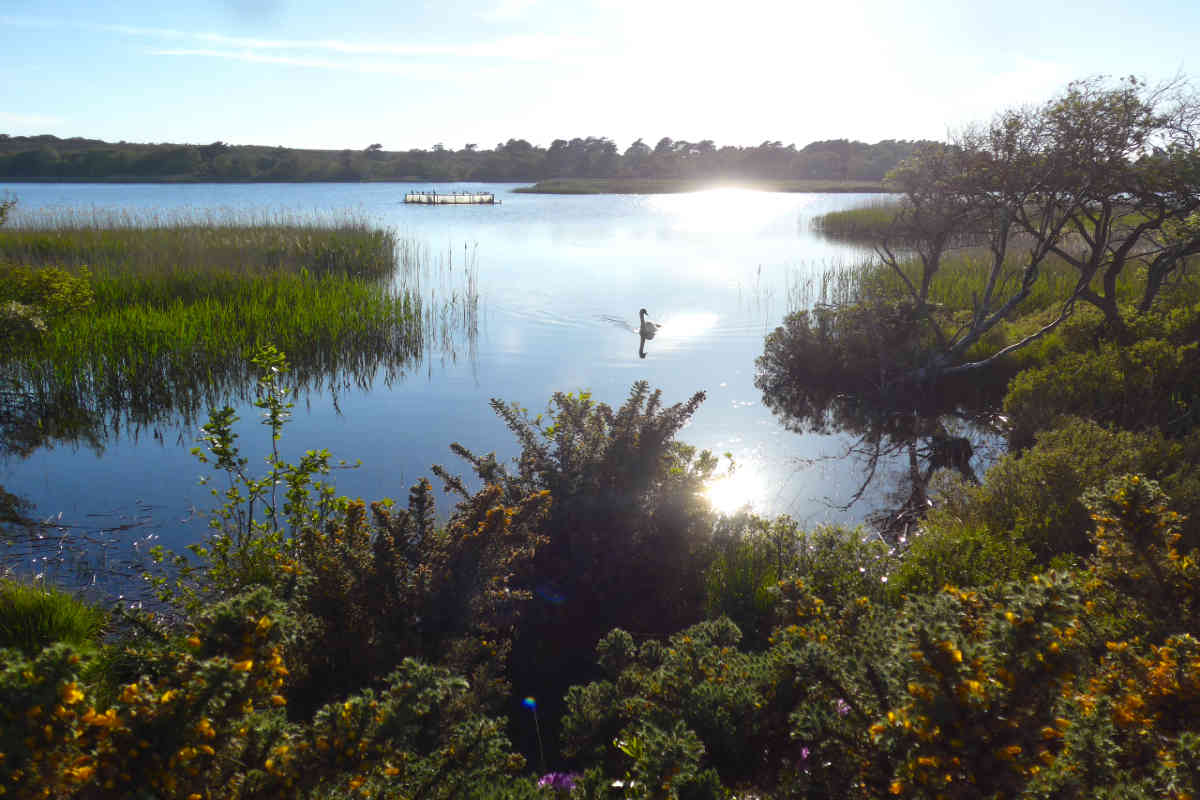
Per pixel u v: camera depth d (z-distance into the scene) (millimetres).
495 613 4848
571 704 4004
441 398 12070
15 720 1962
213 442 6293
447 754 3047
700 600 6023
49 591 5402
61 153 130000
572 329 17688
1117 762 2758
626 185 130125
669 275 26328
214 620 2475
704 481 6359
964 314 14328
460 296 21703
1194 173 10703
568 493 5832
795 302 20594
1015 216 12109
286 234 27297
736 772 3521
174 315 14680
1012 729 2275
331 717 2717
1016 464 7355
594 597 5773
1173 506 5938
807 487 9055
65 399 11531
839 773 2916
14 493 8188
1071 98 11109
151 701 2254
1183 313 11820
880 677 2777
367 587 4227
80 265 18141
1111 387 10078
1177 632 3309
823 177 153750
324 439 10078
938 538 6195
